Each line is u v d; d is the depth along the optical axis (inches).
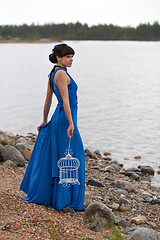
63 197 172.1
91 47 4407.0
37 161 175.9
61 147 171.5
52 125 172.9
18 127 474.9
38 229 146.9
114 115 550.6
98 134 439.8
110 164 332.2
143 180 294.0
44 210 167.3
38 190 173.5
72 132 165.0
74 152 172.6
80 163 173.8
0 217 153.8
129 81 1056.2
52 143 171.8
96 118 526.9
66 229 149.9
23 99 692.7
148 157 360.5
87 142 407.5
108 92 810.8
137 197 231.6
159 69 1523.1
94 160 341.1
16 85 930.7
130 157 360.5
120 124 492.4
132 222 180.5
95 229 157.5
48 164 173.3
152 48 4217.5
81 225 160.7
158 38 6338.6
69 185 173.6
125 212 197.3
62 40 5748.0
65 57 169.0
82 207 175.6
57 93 171.2
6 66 1622.8
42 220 155.9
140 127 478.0
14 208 164.4
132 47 4500.5
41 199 173.0
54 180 173.8
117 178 275.1
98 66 1665.8
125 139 421.4
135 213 197.6
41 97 722.8
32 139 412.2
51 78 171.2
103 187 241.6
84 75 1232.8
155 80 1087.6
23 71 1379.2
